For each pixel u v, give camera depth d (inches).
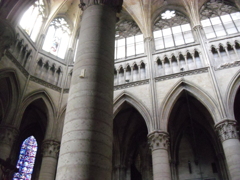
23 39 763.4
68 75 860.6
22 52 759.1
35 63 799.7
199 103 823.1
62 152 263.3
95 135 267.6
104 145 268.4
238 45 761.6
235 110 835.4
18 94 705.6
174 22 965.2
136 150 935.7
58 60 874.1
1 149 622.8
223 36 796.6
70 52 924.0
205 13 937.5
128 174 861.2
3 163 353.7
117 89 780.6
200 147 862.5
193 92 711.7
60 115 767.1
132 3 974.4
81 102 291.9
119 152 882.1
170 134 875.4
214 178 787.4
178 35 906.1
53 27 956.0
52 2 965.2
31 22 847.7
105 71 326.3
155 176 594.6
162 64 804.0
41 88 770.2
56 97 794.2
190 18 912.3
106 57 339.9
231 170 555.2
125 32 1011.9
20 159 848.3
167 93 719.7
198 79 719.1
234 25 853.2
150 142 655.1
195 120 888.9
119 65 855.1
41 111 847.1
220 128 617.3
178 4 994.7
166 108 701.9
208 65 732.7
